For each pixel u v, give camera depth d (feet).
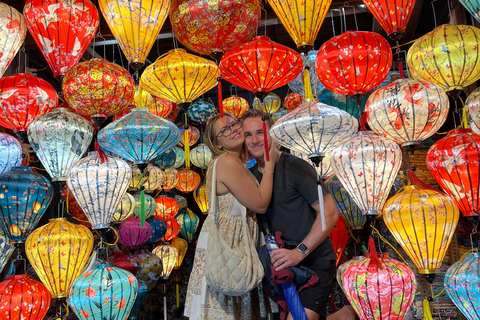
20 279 8.21
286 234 7.04
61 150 8.18
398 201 7.41
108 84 7.99
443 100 6.88
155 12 7.32
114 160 8.02
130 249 11.74
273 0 7.03
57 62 8.08
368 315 6.97
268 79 7.11
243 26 7.27
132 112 8.20
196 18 7.09
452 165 6.97
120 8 7.19
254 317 7.15
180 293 16.51
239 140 7.18
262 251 6.95
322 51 7.23
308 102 6.73
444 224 7.09
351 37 7.08
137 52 7.61
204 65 7.73
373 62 6.97
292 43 16.52
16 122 8.51
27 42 12.95
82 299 7.89
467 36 7.14
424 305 7.69
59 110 8.41
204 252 7.02
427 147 11.57
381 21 7.27
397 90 6.95
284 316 6.91
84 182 7.64
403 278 6.89
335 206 6.94
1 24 8.16
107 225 8.03
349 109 10.81
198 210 19.67
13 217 8.25
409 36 13.00
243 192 6.59
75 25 7.77
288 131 6.38
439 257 7.31
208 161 13.66
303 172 7.01
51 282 8.39
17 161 9.03
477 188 6.89
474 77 7.32
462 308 7.10
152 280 11.55
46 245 8.20
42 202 8.46
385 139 7.11
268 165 6.88
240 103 12.33
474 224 7.25
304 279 6.72
